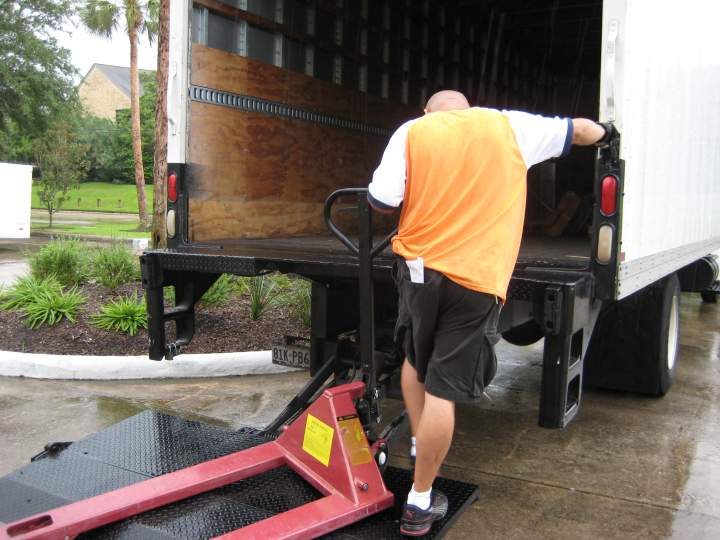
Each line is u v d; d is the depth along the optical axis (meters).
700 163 4.71
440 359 2.59
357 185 5.66
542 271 3.11
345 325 4.02
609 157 2.93
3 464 3.69
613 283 2.99
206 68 4.13
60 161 25.59
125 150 55.28
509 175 2.56
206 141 4.16
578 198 6.80
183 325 4.08
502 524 3.13
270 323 6.26
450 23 6.82
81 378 5.29
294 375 5.54
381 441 3.01
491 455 3.94
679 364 6.04
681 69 3.89
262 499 2.83
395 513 2.79
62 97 23.70
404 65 6.16
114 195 49.50
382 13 5.82
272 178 4.71
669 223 3.89
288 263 3.60
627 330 4.85
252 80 4.48
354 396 3.00
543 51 8.69
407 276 2.63
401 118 6.17
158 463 3.14
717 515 3.23
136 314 5.96
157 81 7.86
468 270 2.50
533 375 5.66
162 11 7.78
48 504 2.79
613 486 3.54
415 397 2.87
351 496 2.74
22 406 4.65
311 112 5.05
